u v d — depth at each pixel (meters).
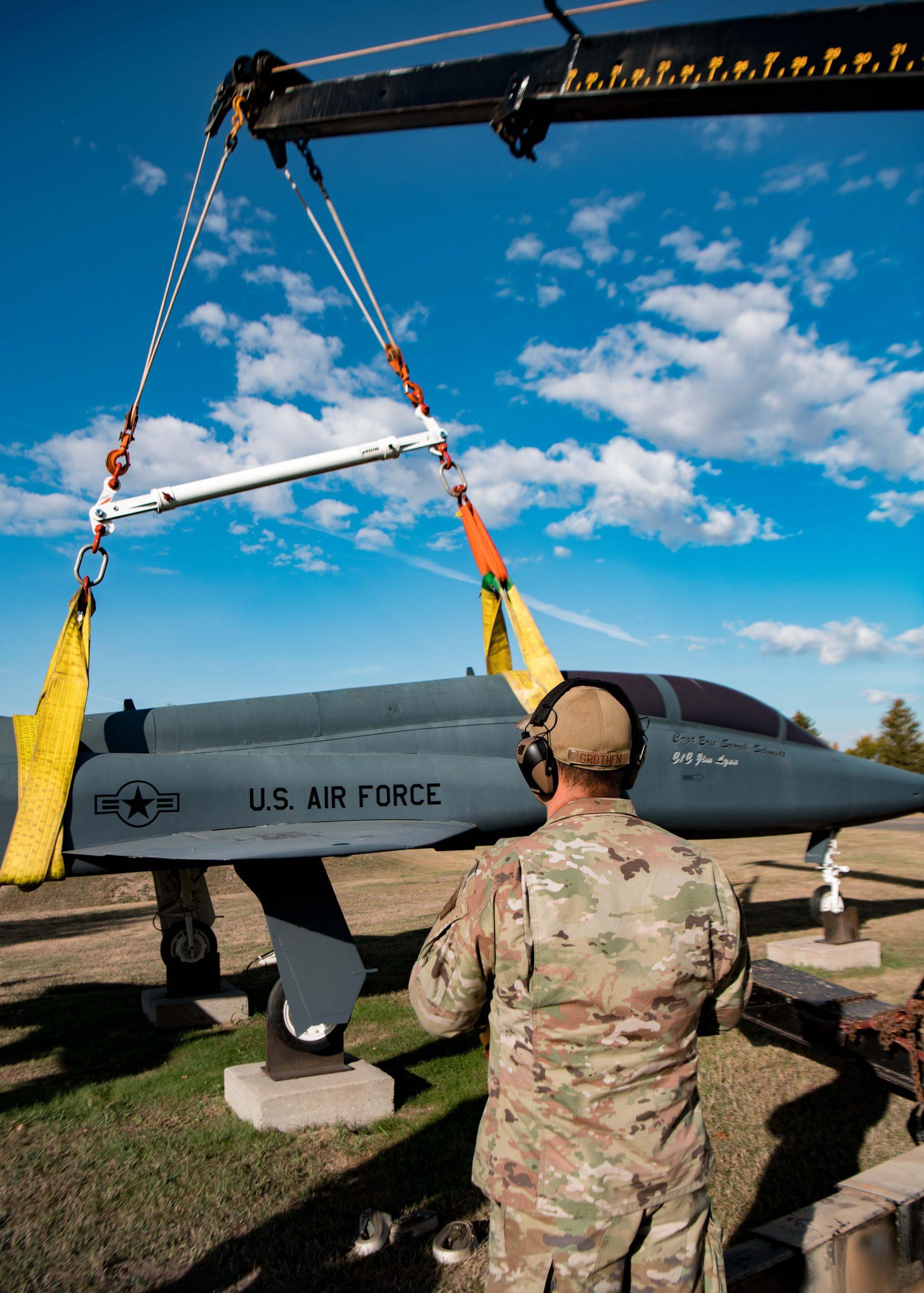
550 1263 1.33
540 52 2.85
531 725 1.79
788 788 7.96
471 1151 4.04
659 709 7.78
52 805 5.35
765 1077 4.98
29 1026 6.59
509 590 6.16
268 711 6.74
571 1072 1.39
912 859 16.11
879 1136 4.12
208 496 5.79
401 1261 3.11
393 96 3.39
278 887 4.72
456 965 1.51
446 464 6.02
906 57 2.36
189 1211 3.50
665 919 1.47
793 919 9.90
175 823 5.80
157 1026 6.42
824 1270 2.06
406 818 6.48
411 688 7.34
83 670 5.64
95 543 5.65
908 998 6.13
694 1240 1.39
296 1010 4.42
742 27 2.52
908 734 43.16
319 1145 4.14
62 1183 3.78
